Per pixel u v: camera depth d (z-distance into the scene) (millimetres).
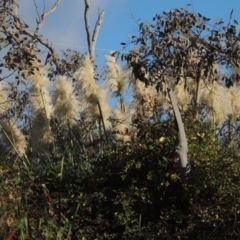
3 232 6621
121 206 7836
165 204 7785
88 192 8312
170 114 9367
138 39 7777
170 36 7664
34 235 6695
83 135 11883
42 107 12250
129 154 8195
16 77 9211
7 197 7203
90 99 12320
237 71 8328
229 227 6863
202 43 7770
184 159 7680
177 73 7746
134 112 10531
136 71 7785
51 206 7527
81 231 7895
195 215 7234
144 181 7992
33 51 9383
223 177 7598
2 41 8836
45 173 8758
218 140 8555
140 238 7391
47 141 11961
